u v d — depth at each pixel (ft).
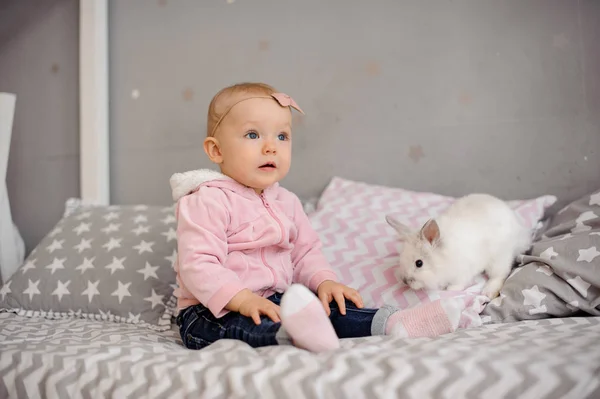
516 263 4.23
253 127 3.83
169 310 4.35
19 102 6.86
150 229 5.08
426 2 5.61
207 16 6.25
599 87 5.13
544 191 5.33
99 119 6.35
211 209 3.71
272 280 3.78
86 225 5.30
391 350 2.86
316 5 5.92
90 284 4.58
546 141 5.30
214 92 6.23
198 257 3.50
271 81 6.07
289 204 4.25
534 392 2.39
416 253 3.90
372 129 5.81
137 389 2.82
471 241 4.01
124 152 6.53
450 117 5.58
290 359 2.79
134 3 6.47
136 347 3.28
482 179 5.50
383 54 5.75
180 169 6.34
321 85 5.93
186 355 3.06
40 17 6.76
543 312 3.71
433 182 5.66
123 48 6.51
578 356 2.55
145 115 6.46
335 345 3.00
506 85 5.40
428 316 3.32
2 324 4.20
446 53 5.57
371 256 4.55
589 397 2.36
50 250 5.03
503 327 3.36
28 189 6.84
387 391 2.49
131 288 4.46
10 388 3.06
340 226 4.95
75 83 6.64
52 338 3.67
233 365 2.79
